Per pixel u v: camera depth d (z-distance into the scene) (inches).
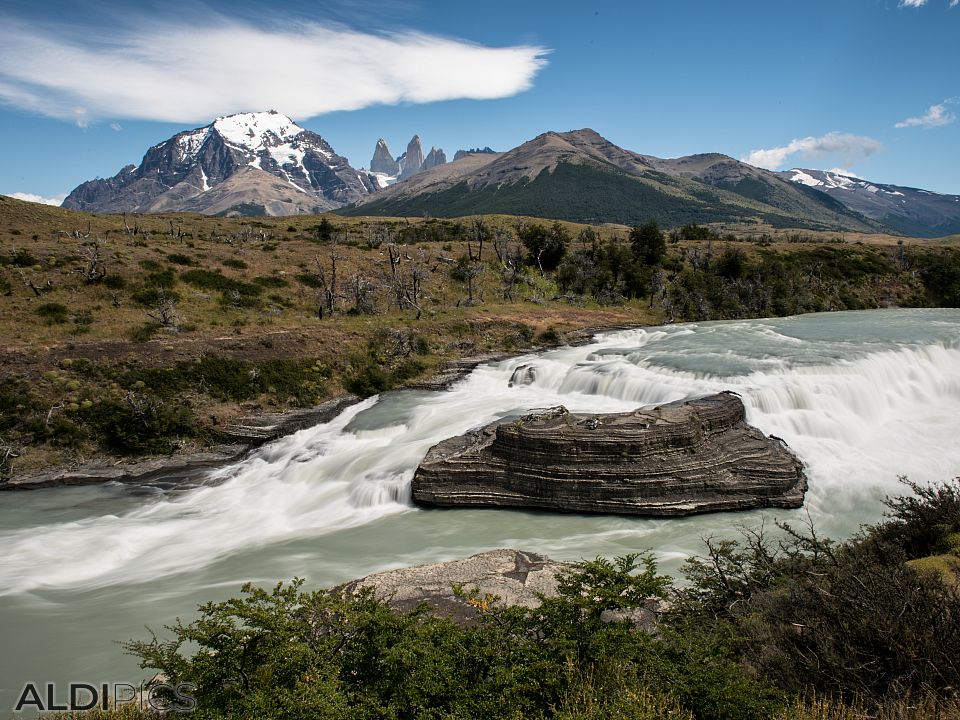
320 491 903.7
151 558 711.7
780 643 283.1
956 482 784.9
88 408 1119.0
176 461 1050.1
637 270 2559.1
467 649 274.7
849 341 1449.3
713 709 237.8
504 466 817.5
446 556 670.5
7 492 939.3
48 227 2647.6
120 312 1601.9
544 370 1307.8
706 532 701.9
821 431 932.0
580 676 263.7
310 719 225.8
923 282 2881.4
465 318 1781.5
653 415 848.9
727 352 1347.2
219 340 1400.1
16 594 613.9
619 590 306.2
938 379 1178.6
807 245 3319.4
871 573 294.4
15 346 1264.8
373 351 1480.1
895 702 225.6
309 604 292.7
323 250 2442.2
